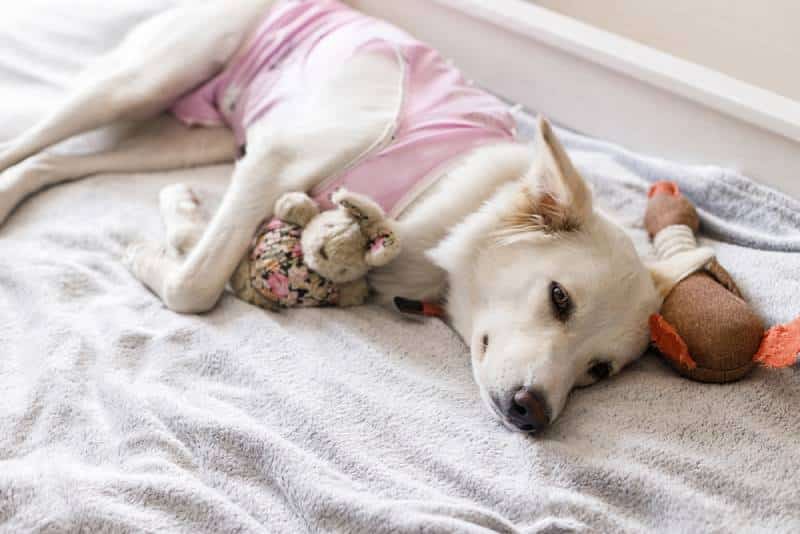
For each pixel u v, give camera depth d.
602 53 2.31
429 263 1.86
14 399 1.56
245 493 1.44
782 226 2.10
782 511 1.44
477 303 1.77
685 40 2.53
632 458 1.54
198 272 1.82
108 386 1.60
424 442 1.55
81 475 1.39
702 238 2.18
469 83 2.28
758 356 1.70
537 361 1.58
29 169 2.17
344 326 1.83
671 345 1.71
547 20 2.43
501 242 1.72
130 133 2.42
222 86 2.40
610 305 1.67
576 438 1.60
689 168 2.27
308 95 2.11
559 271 1.65
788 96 2.36
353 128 1.93
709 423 1.62
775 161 2.16
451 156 1.91
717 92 2.15
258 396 1.61
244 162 1.97
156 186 2.28
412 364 1.76
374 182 1.88
